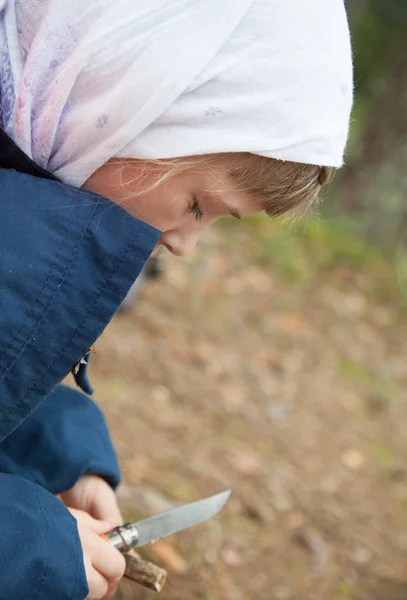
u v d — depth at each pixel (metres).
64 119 1.02
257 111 1.00
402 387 3.47
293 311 3.78
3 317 0.97
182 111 0.99
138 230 1.01
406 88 6.03
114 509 1.32
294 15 0.99
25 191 1.00
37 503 1.06
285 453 2.58
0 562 1.01
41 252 0.98
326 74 1.03
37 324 0.99
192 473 2.22
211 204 1.08
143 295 3.28
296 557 2.06
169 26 0.97
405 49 6.25
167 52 0.97
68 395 1.41
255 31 0.99
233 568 1.92
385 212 5.55
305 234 4.69
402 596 2.04
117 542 1.19
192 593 1.77
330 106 1.05
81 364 1.12
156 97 0.97
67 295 1.00
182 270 3.63
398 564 2.18
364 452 2.77
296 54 1.00
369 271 4.61
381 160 5.89
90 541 1.13
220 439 2.49
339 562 2.11
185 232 1.11
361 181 5.82
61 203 1.00
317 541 2.14
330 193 5.67
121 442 2.23
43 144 1.03
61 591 1.04
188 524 1.24
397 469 2.72
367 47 6.30
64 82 0.99
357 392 3.23
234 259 4.00
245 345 3.26
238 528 2.08
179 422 2.49
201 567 1.87
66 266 0.99
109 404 2.40
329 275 4.45
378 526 2.34
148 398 2.57
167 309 3.26
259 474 2.34
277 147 1.01
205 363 2.95
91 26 0.98
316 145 1.04
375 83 6.16
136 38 0.97
